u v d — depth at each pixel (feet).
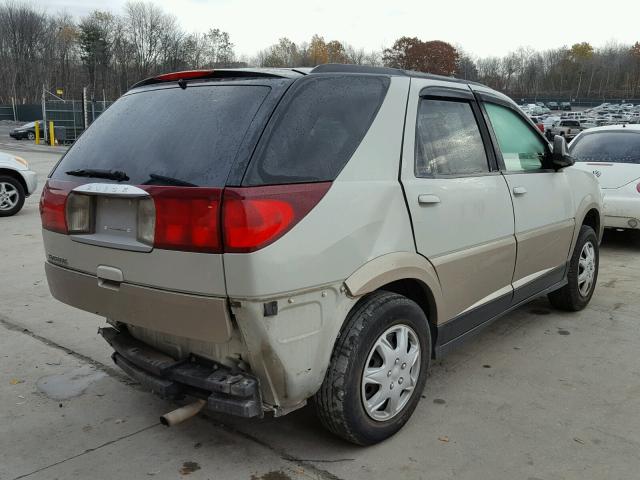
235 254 8.01
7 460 9.93
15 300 18.33
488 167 12.62
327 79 9.59
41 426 11.00
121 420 11.25
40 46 284.82
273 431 10.80
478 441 10.47
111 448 10.29
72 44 285.64
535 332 15.98
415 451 10.14
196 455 10.07
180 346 9.53
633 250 26.84
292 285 8.37
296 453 10.10
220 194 8.06
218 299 8.27
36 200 41.01
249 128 8.55
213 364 9.21
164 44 278.26
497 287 12.98
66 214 9.94
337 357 9.35
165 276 8.66
